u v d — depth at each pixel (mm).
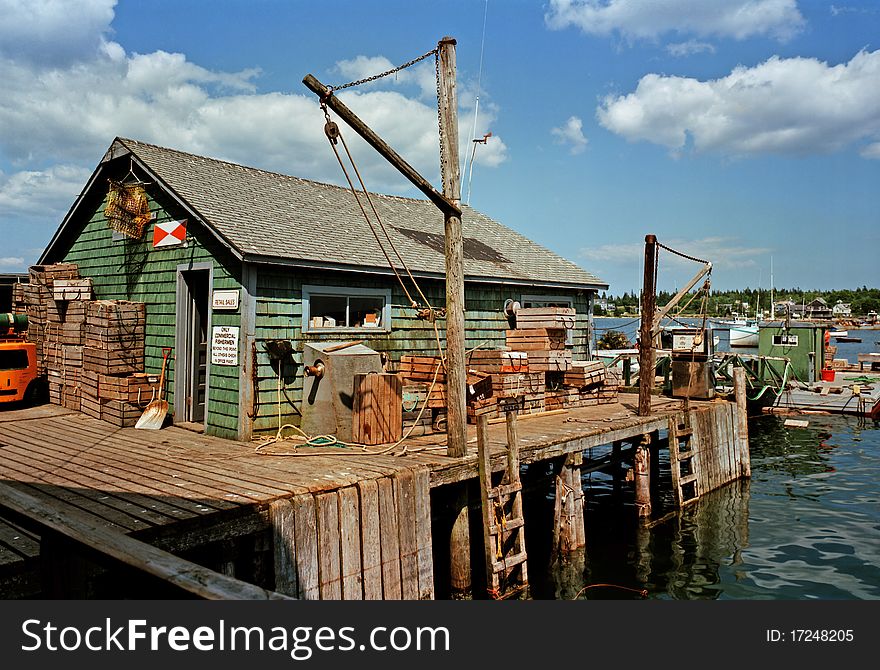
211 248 10883
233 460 8508
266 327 10438
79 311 12891
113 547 3986
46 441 9977
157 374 12109
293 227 11859
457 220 8875
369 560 7000
